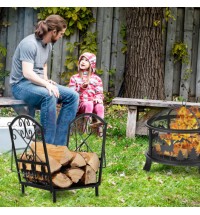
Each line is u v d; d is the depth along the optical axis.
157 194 5.97
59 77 11.23
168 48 11.26
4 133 7.18
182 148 6.48
